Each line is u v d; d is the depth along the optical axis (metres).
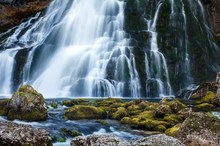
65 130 13.18
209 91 23.78
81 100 19.52
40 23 34.41
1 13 35.81
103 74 27.64
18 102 14.76
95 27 31.95
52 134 12.55
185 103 21.39
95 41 31.16
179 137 9.95
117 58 28.31
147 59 28.91
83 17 32.56
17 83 28.19
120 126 14.64
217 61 32.09
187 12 32.78
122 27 31.38
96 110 15.98
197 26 32.50
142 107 17.58
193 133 9.77
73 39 31.83
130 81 27.56
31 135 8.22
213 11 35.72
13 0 36.25
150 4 32.75
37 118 14.62
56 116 15.65
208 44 32.44
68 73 28.23
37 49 29.84
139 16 32.09
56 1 35.53
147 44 30.27
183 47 30.81
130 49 29.08
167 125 14.34
